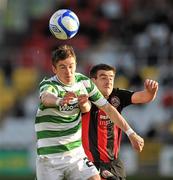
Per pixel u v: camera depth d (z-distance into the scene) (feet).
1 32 194.90
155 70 164.76
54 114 62.23
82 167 62.90
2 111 165.68
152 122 152.05
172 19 179.73
